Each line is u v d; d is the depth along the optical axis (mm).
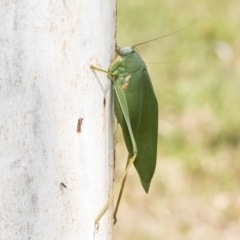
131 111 974
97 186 959
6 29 927
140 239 1187
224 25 2084
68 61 939
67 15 937
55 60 935
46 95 934
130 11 2223
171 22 2137
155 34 2055
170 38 2018
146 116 977
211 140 1451
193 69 1811
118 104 970
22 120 931
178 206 1253
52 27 933
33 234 938
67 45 938
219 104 1601
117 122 991
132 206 1249
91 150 954
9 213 935
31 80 931
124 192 1271
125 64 970
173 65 1836
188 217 1227
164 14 2193
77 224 951
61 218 945
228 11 2217
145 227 1196
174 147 1406
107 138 966
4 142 931
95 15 949
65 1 936
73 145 945
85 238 956
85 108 949
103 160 962
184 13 2209
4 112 930
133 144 972
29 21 928
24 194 935
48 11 931
